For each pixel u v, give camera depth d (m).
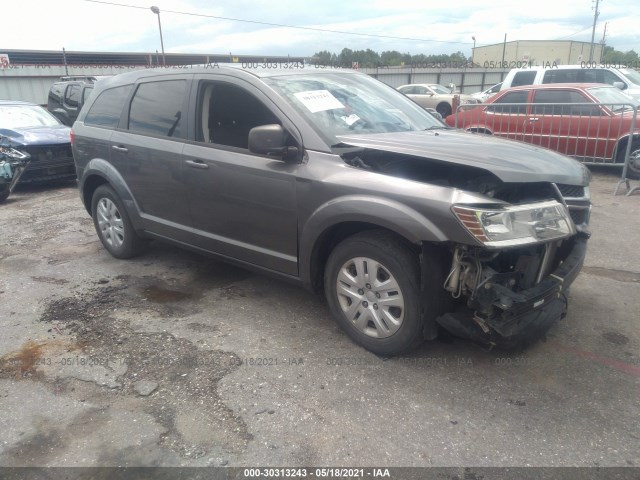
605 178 8.79
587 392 2.96
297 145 3.49
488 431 2.66
